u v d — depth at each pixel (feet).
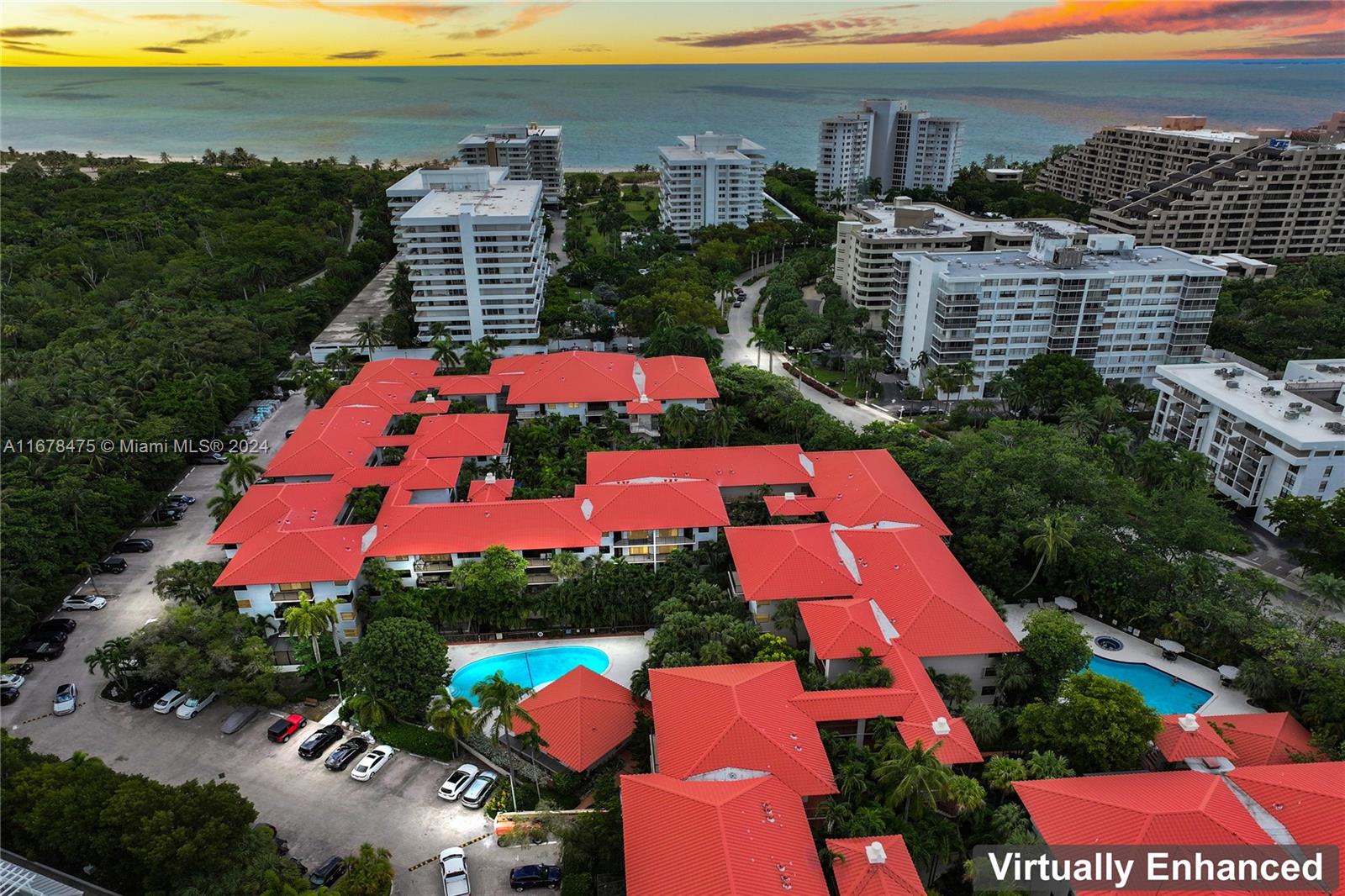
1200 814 189.98
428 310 561.02
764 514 350.43
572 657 288.92
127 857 191.31
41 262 639.76
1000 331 496.23
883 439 400.06
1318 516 322.55
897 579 277.23
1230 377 417.90
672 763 211.00
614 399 447.01
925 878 200.23
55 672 283.18
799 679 242.58
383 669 252.42
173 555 352.49
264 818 225.56
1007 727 239.30
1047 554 297.74
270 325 553.64
